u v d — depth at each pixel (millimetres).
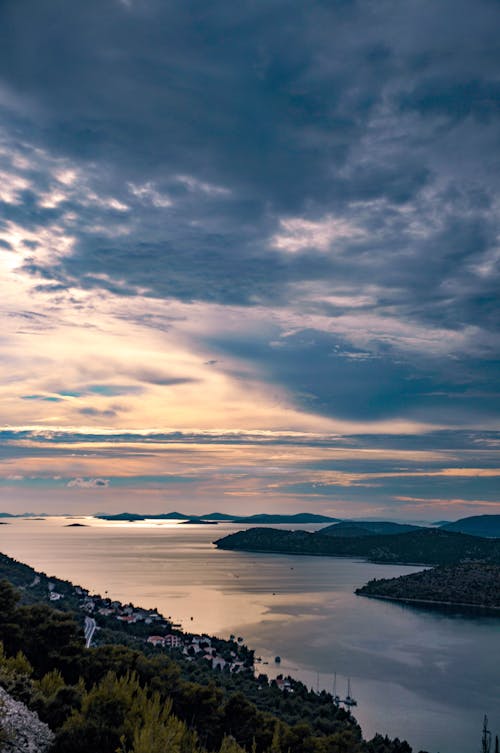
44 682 41781
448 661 154625
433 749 94938
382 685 130750
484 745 91500
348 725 94188
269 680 127000
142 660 62875
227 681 108375
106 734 32688
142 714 36125
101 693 36531
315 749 58500
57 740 32219
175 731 36156
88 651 62188
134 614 183750
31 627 61531
